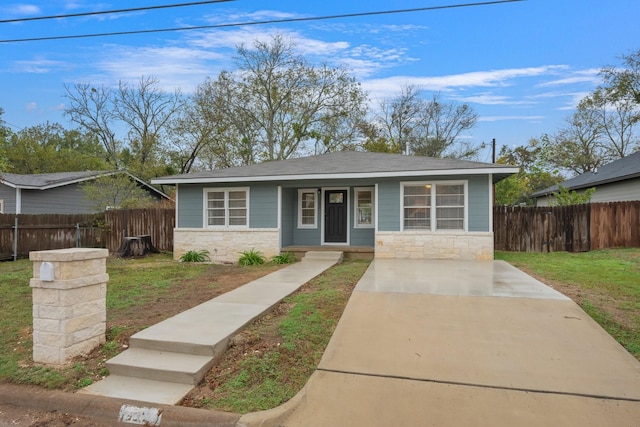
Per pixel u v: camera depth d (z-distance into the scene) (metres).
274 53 28.81
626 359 3.92
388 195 11.01
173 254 13.09
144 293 6.89
